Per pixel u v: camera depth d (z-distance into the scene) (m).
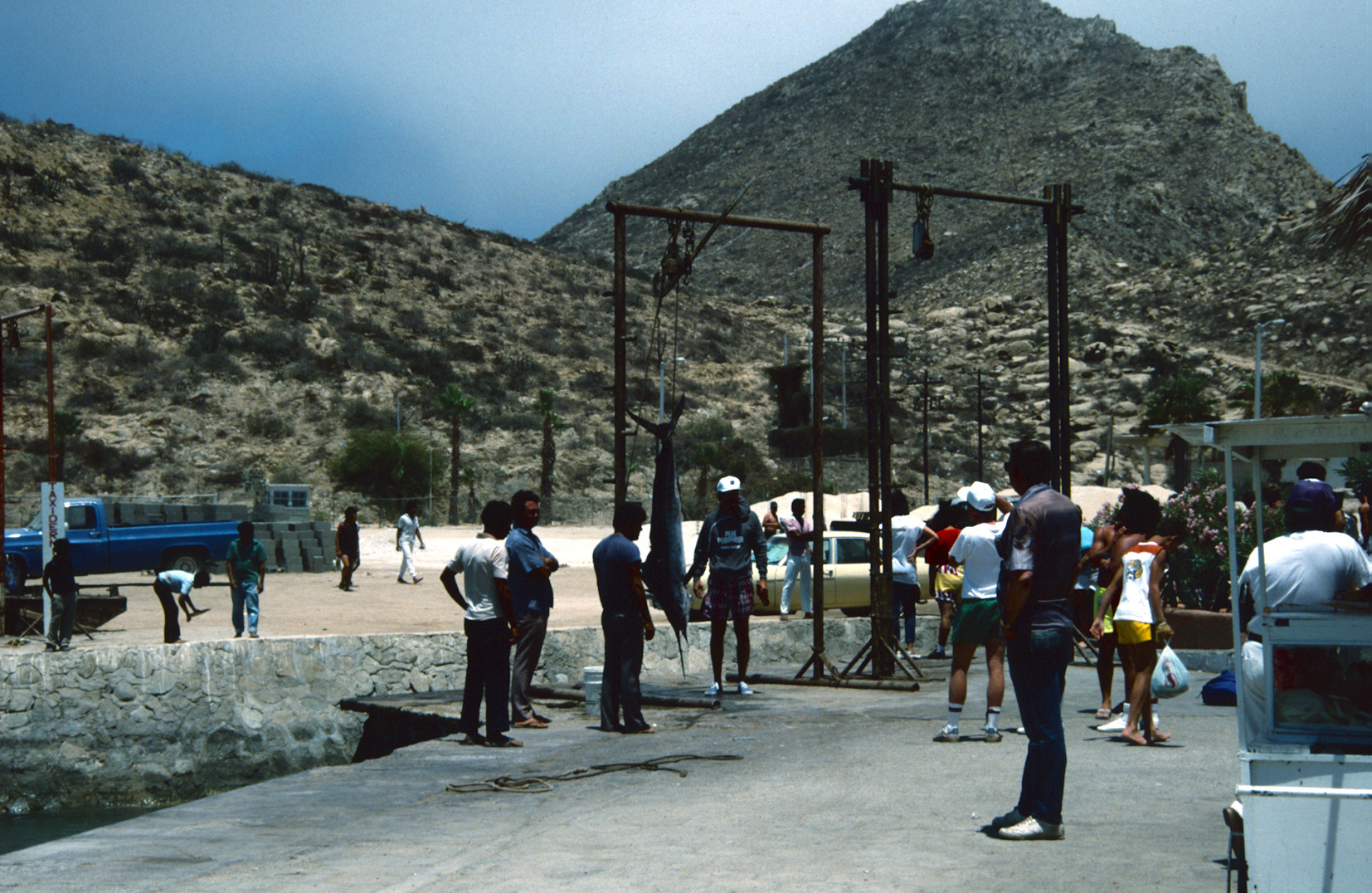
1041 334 112.25
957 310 124.25
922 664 15.56
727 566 12.39
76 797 14.33
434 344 97.56
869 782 7.29
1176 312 121.75
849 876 4.94
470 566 9.66
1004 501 9.12
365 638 15.38
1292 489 5.57
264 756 14.81
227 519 35.91
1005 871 4.96
